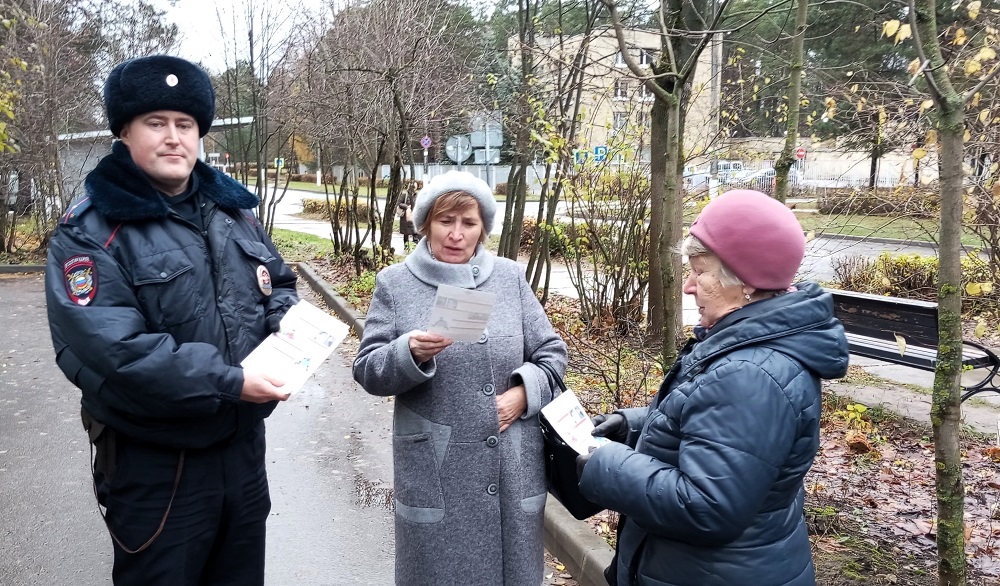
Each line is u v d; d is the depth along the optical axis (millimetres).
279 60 13297
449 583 2312
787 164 3455
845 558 3148
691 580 1736
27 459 4738
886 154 6281
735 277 1723
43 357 7324
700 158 7988
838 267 10266
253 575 2404
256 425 2340
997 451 4414
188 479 2148
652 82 3082
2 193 14117
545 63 7094
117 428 2047
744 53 7305
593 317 7770
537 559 2416
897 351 4965
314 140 13852
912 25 2139
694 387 1691
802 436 1651
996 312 6887
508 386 2404
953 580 2279
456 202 2377
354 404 5969
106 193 2023
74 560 3488
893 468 4266
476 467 2318
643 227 7461
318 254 15188
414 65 10023
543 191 7852
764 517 1693
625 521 1995
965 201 5219
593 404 5059
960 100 2111
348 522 3951
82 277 1958
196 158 2246
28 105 12906
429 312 2387
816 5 4285
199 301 2119
